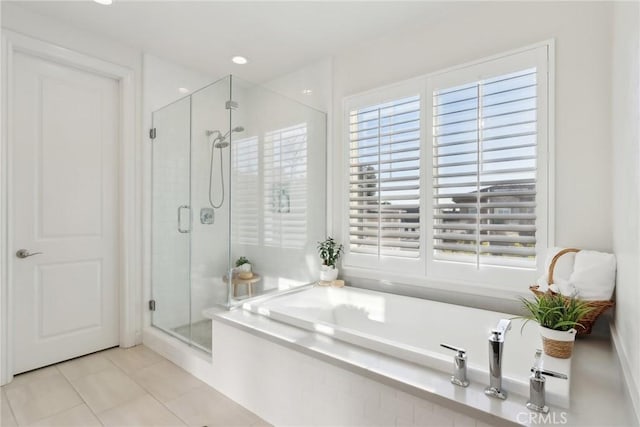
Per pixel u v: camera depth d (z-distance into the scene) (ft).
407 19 8.13
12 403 6.70
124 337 9.50
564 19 6.46
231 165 7.69
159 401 6.82
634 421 3.35
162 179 9.66
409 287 8.50
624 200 4.57
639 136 3.43
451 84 7.82
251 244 8.09
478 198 7.36
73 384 7.45
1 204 7.31
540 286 6.16
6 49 7.36
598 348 5.53
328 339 5.93
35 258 8.10
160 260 9.73
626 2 4.34
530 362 5.24
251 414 6.46
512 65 7.00
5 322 7.41
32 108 8.02
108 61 9.05
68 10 7.77
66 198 8.61
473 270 7.48
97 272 9.20
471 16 7.62
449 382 4.47
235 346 6.86
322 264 9.75
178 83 10.53
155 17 8.06
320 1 7.45
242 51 9.70
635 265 3.67
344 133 9.73
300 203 9.39
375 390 4.82
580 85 6.27
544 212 6.61
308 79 10.57
